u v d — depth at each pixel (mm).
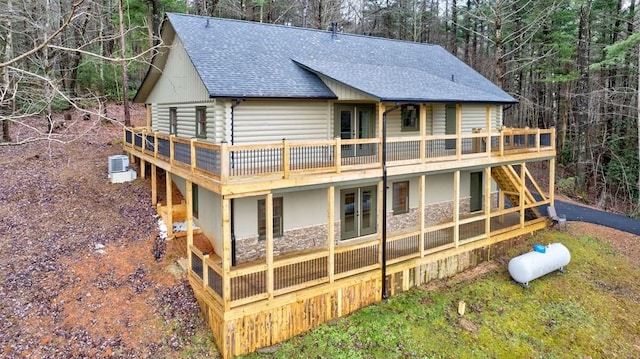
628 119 25875
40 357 8828
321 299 10391
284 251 12688
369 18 39969
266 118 12258
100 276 11320
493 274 13438
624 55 22156
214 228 12727
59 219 13922
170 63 15367
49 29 11391
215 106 11531
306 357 9328
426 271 12656
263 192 9586
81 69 25391
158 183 17359
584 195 25531
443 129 16578
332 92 13055
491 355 9984
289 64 13891
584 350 10477
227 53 13195
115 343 9281
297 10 35094
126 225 13898
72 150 20844
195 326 9922
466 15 33062
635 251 15227
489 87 17953
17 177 16797
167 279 11359
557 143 29969
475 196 17922
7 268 11234
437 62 19141
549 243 15352
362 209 14367
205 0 30438
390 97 11250
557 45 25531
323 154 11516
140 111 30078
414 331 10414
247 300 9359
